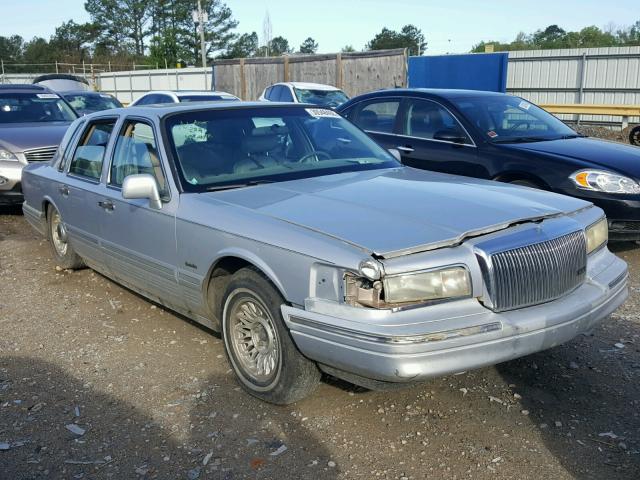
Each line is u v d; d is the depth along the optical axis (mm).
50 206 6305
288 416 3613
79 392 3961
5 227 8773
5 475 3145
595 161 6258
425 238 3172
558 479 3014
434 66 24375
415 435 3400
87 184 5332
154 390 3963
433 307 3074
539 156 6445
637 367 4109
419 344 2951
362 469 3125
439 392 3834
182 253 4141
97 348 4617
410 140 7598
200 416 3643
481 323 3064
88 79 36156
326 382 3979
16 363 4398
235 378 4086
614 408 3629
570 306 3373
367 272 2998
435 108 7465
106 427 3559
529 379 3975
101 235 5160
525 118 7438
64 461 3252
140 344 4668
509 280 3205
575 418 3531
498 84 22844
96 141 5531
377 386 3250
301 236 3344
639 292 5488
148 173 4559
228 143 4582
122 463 3225
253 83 23797
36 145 9219
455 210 3527
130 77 34219
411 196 3826
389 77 19984
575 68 23281
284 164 4590
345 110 8523
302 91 15805
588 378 3980
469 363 3055
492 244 3207
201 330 4898
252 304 3713
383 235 3211
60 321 5168
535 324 3195
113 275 5352
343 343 3094
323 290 3188
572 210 3770
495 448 3268
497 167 6719
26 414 3711
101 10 81500
